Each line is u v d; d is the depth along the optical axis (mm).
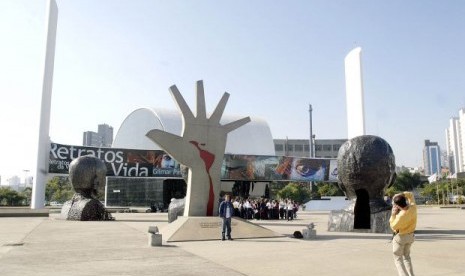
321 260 10562
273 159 53406
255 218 32562
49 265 9883
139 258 10938
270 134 66500
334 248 12930
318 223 26719
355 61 56188
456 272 8969
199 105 18281
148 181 56750
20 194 75812
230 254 11625
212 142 18312
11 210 36250
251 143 63688
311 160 55250
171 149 17438
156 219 30719
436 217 33125
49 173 43188
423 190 88312
